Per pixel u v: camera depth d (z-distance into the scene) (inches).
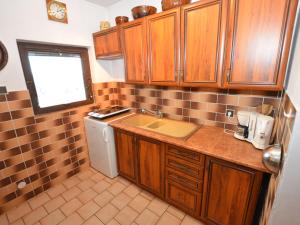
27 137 74.6
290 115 33.2
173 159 64.2
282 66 44.7
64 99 88.2
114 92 109.7
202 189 59.9
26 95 71.4
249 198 49.7
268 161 39.1
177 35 60.5
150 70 72.3
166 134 68.0
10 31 64.4
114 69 105.0
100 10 94.3
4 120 66.9
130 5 86.3
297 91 30.6
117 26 77.9
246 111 60.9
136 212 70.1
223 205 56.1
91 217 68.4
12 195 73.2
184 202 66.5
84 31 88.3
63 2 78.4
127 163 84.3
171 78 66.9
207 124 74.7
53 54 81.0
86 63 94.9
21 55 70.6
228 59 52.1
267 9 43.6
